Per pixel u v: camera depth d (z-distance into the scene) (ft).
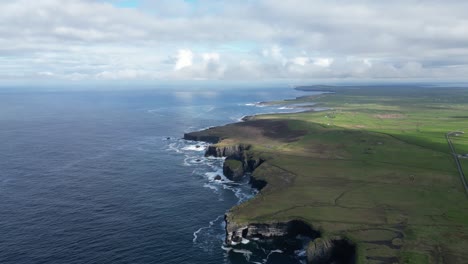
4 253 315.37
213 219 395.75
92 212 404.57
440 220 359.46
